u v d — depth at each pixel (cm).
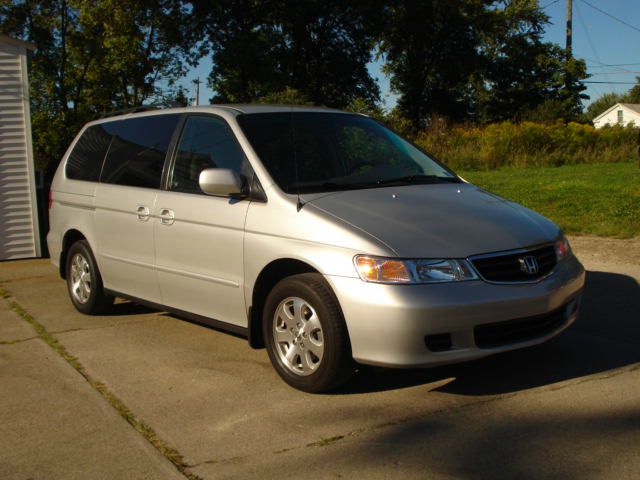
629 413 381
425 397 416
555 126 2606
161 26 3678
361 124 553
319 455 345
